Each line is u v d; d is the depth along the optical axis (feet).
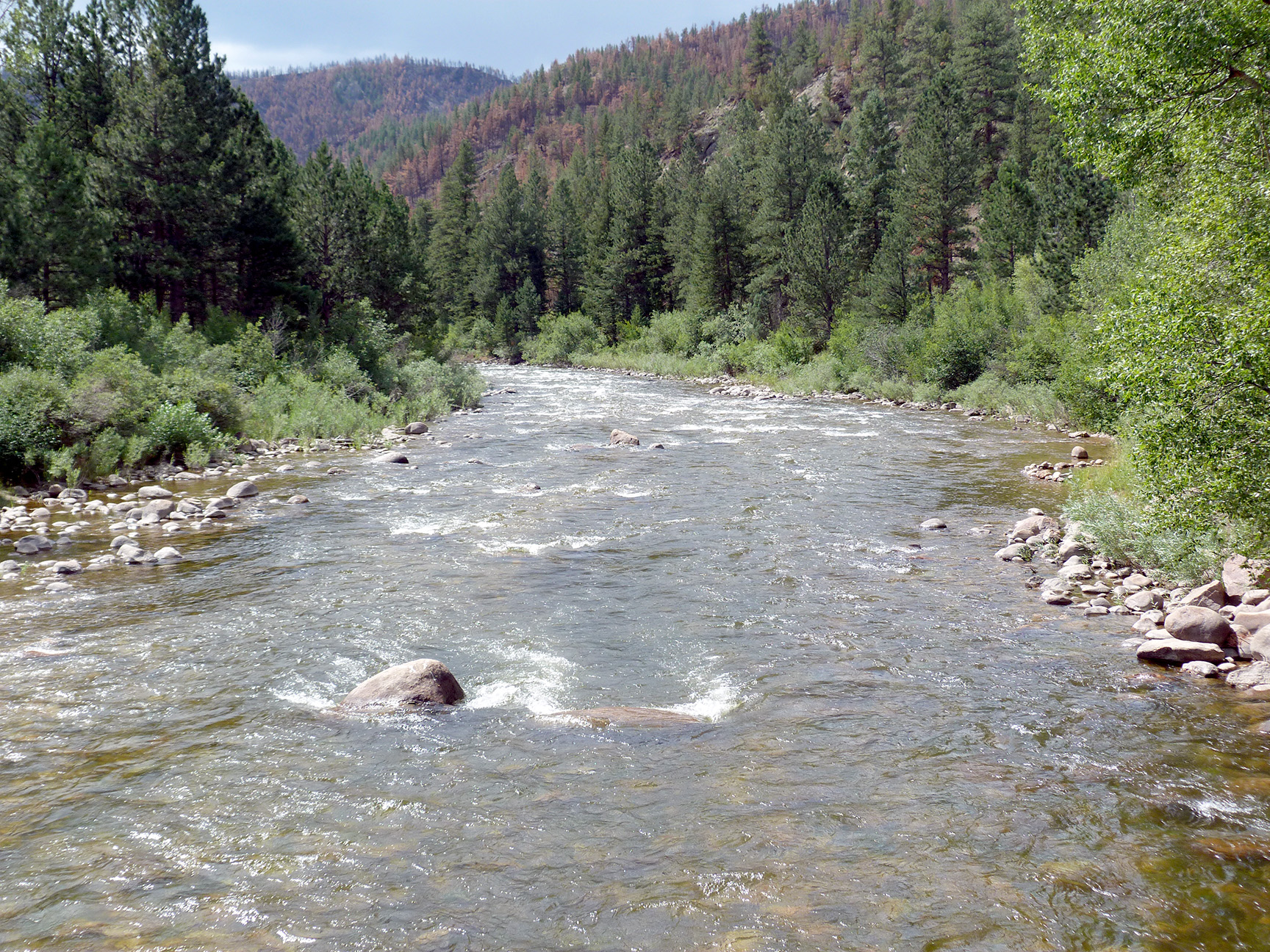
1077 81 37.52
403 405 89.45
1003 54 258.98
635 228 256.73
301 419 73.46
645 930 11.90
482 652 23.85
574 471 56.34
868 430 79.66
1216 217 26.63
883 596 29.14
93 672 21.94
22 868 13.28
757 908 12.37
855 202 194.49
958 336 113.09
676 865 13.53
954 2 399.85
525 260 301.43
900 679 21.72
